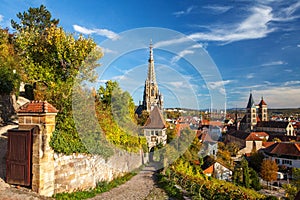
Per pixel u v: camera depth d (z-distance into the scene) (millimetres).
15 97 14336
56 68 11711
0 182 6383
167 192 8609
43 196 6289
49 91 9242
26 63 12664
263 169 34469
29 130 6426
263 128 74625
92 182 8414
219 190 9562
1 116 12531
